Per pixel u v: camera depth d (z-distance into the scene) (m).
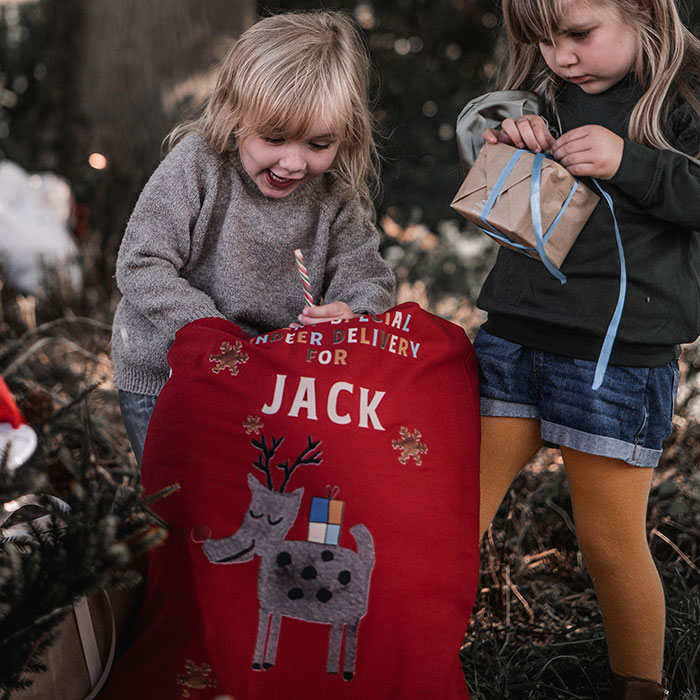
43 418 1.96
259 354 2.13
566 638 2.70
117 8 6.93
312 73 2.21
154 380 2.48
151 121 6.94
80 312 5.27
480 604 2.89
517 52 2.40
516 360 2.33
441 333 2.26
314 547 1.99
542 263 2.22
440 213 9.54
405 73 10.38
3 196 5.45
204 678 1.90
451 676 1.97
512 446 2.39
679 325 2.23
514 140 2.24
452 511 2.09
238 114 2.29
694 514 3.29
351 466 2.04
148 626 1.98
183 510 2.02
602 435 2.23
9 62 8.61
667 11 2.11
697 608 2.68
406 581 1.99
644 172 2.10
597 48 2.12
